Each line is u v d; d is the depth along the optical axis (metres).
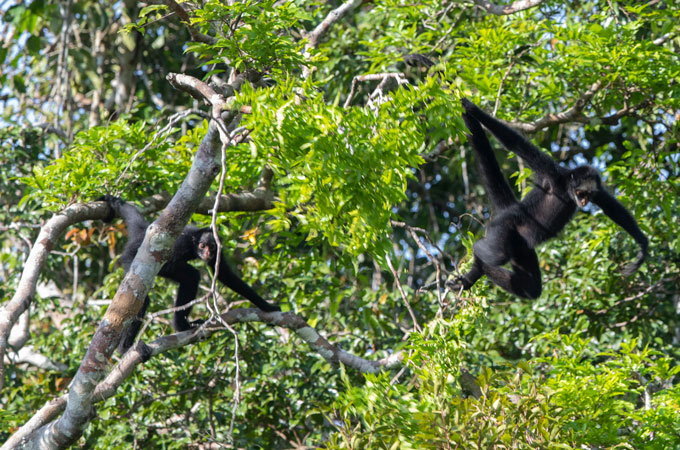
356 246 14.02
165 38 35.22
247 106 13.88
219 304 22.81
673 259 27.20
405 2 28.39
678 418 16.03
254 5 16.28
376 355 23.91
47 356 26.61
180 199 15.79
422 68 27.23
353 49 30.38
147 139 21.39
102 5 34.03
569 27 25.05
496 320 27.08
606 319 26.70
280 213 16.64
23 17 17.83
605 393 15.99
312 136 13.04
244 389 23.22
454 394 14.95
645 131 29.16
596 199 20.17
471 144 20.12
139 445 23.39
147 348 18.31
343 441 14.02
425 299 26.41
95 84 31.05
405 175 14.80
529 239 20.16
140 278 15.88
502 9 24.58
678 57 25.55
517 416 14.06
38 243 18.78
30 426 17.48
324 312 26.05
